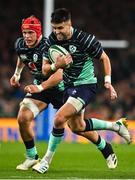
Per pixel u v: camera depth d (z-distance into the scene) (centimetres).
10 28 6962
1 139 4450
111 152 2425
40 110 2400
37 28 2311
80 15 7150
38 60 2342
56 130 2217
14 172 2288
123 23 7038
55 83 2175
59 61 2184
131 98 5975
